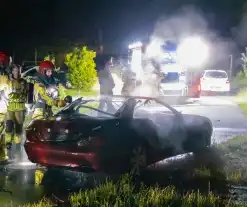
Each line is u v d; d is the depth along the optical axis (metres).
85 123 8.20
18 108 10.05
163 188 7.55
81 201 6.80
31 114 10.69
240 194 7.50
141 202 6.65
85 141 7.99
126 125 8.55
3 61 10.16
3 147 9.96
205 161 10.02
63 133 8.20
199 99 25.73
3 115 10.05
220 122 16.61
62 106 10.18
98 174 8.66
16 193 7.45
